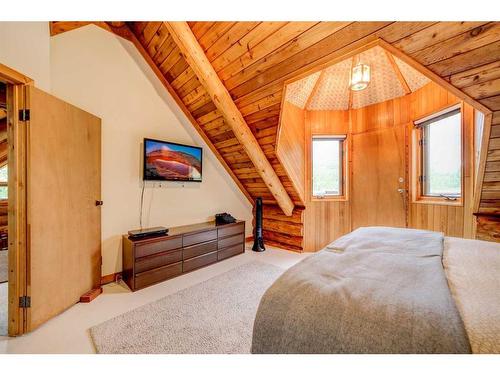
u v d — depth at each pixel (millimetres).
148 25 2438
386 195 3080
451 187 2523
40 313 1656
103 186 2412
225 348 1429
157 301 2033
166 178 2877
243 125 2691
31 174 1604
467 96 1527
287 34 1697
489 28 1184
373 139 3189
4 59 1581
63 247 1861
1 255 3193
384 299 798
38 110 1651
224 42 2012
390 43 1439
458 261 1200
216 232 3105
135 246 2246
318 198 3545
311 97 3234
